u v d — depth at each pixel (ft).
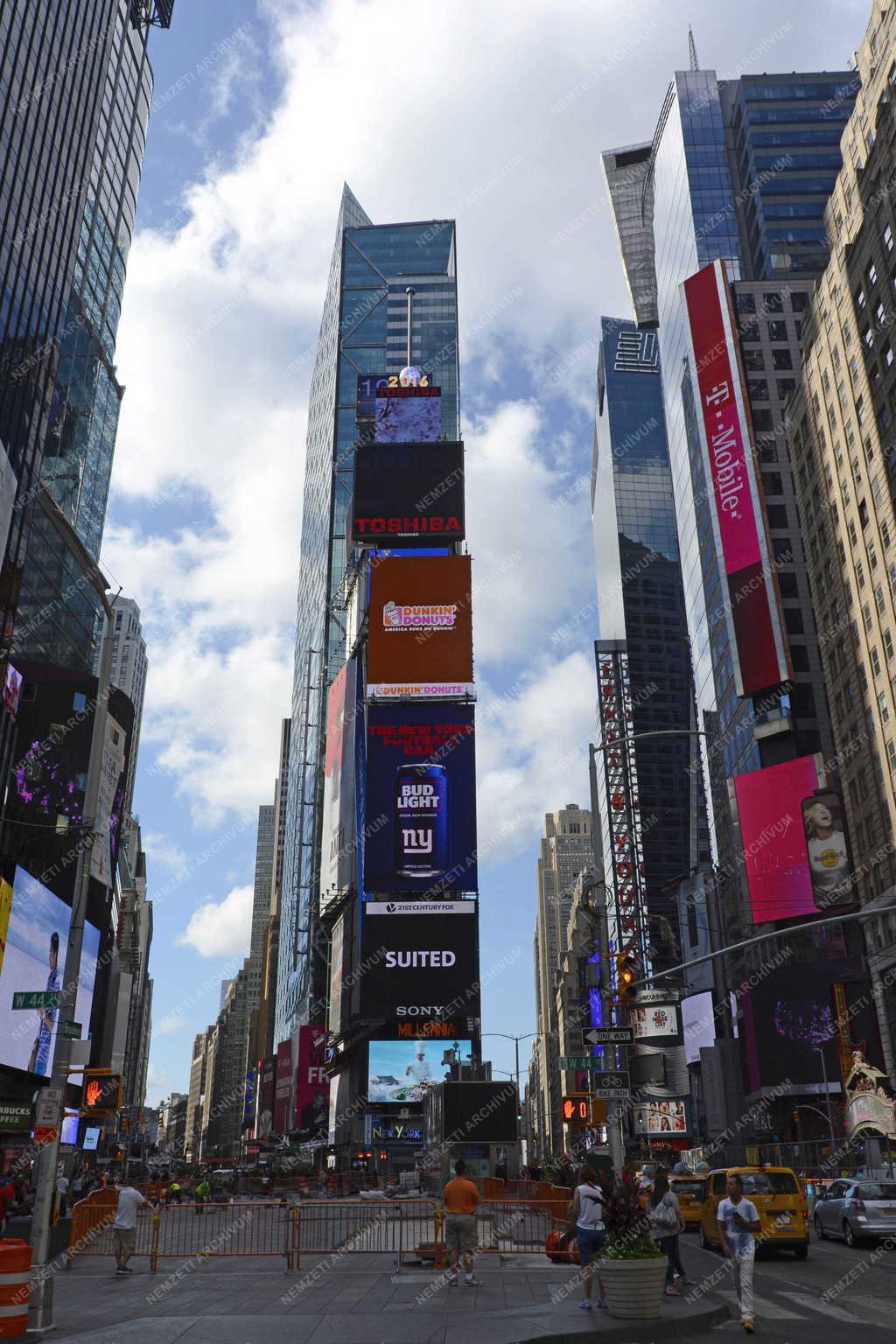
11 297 263.70
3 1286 50.06
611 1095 81.51
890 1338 51.83
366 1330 52.26
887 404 274.98
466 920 358.23
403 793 369.50
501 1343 48.03
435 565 394.93
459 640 386.93
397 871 361.92
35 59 276.82
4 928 216.54
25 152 271.69
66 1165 194.08
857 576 297.33
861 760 292.61
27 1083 237.25
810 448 337.31
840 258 307.58
